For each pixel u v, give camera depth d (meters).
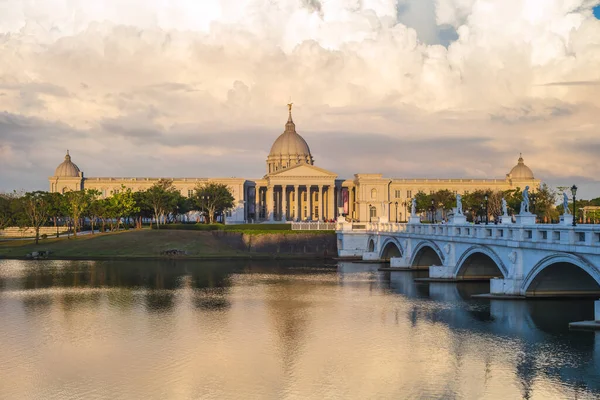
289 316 73.62
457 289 90.75
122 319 72.31
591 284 74.75
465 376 50.44
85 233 189.62
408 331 65.12
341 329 66.56
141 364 54.34
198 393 47.31
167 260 143.75
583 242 61.97
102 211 181.12
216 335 64.44
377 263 139.12
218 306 80.44
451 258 97.12
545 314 69.12
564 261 64.44
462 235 91.69
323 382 49.47
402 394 46.78
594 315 66.81
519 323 66.00
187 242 159.25
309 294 90.06
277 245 160.62
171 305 81.19
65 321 71.19
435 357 55.62
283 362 54.78
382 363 54.16
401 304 80.25
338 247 157.75
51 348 59.59
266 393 47.22
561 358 54.31
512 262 75.69
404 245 121.56
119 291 93.56
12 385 49.19
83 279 108.06
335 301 83.56
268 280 107.12
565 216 69.19
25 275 113.50
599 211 171.62
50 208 184.38
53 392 47.66
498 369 51.94
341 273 117.56
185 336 64.06
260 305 81.00
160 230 171.88
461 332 63.78
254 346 60.06
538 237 70.44
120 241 160.00
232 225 176.75
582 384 48.25
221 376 51.06
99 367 53.56
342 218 166.12
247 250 160.12
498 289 77.81
